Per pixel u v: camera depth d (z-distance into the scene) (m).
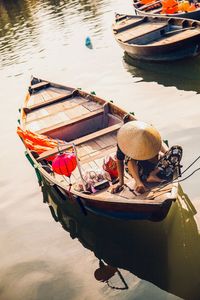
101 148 8.06
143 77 13.00
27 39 21.97
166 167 6.10
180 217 6.48
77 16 24.34
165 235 6.28
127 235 6.55
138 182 5.96
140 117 10.23
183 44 12.57
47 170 7.70
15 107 12.95
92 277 5.80
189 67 13.05
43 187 8.30
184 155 8.11
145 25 16.22
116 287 5.52
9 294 5.80
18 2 35.19
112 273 5.81
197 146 8.31
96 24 21.39
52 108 10.36
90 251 6.37
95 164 7.53
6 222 7.45
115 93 12.20
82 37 19.52
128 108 10.92
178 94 11.13
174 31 14.27
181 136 8.84
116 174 6.70
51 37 20.97
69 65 15.88
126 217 6.24
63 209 7.56
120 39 15.07
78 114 9.60
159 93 11.48
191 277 5.37
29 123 9.72
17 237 7.01
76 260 6.23
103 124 9.32
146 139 5.59
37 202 7.86
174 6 17.36
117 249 6.31
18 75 16.28
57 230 7.00
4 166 9.44
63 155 6.56
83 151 8.10
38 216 7.45
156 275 5.57
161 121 9.74
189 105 10.27
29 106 10.62
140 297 5.26
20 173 9.00
